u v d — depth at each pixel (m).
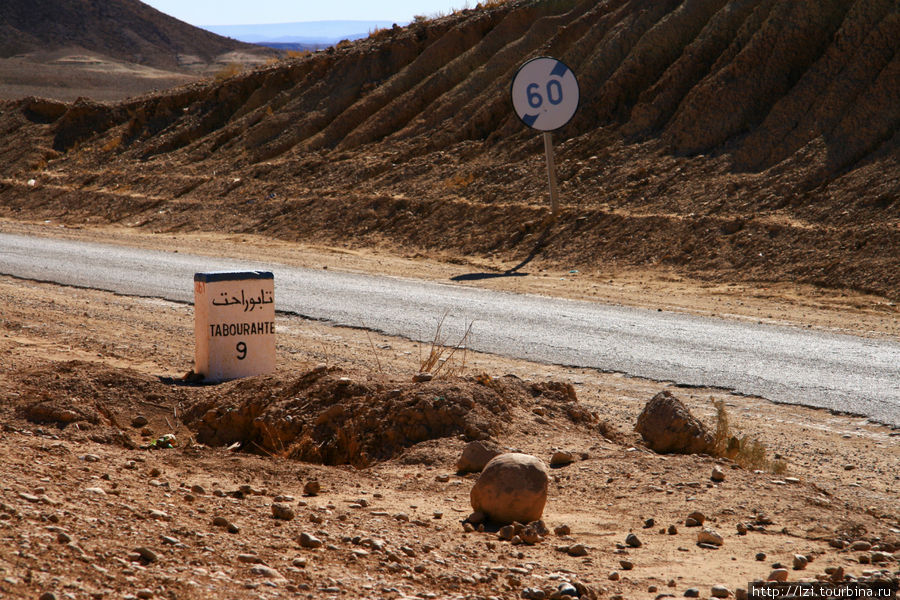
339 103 45.62
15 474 6.58
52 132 57.12
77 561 4.77
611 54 35.44
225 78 55.53
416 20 51.00
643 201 27.61
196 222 38.00
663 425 9.55
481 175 33.41
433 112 40.19
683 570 5.85
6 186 50.81
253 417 10.60
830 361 14.38
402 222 32.09
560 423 10.05
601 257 25.58
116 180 46.94
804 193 24.36
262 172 41.53
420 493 7.81
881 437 10.59
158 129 53.53
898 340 15.92
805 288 20.80
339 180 37.78
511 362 14.80
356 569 5.44
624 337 16.55
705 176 27.47
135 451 8.98
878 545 6.38
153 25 199.12
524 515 6.81
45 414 9.84
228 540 5.71
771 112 27.88
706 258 23.58
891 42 26.69
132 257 28.47
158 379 11.88
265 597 4.70
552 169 28.33
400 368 13.84
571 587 5.20
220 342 12.93
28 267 26.20
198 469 8.34
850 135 25.41
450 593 5.18
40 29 179.38
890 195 22.45
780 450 10.09
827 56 27.86
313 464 8.92
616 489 7.81
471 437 9.17
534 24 41.00
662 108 31.66
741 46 30.86
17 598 4.08
